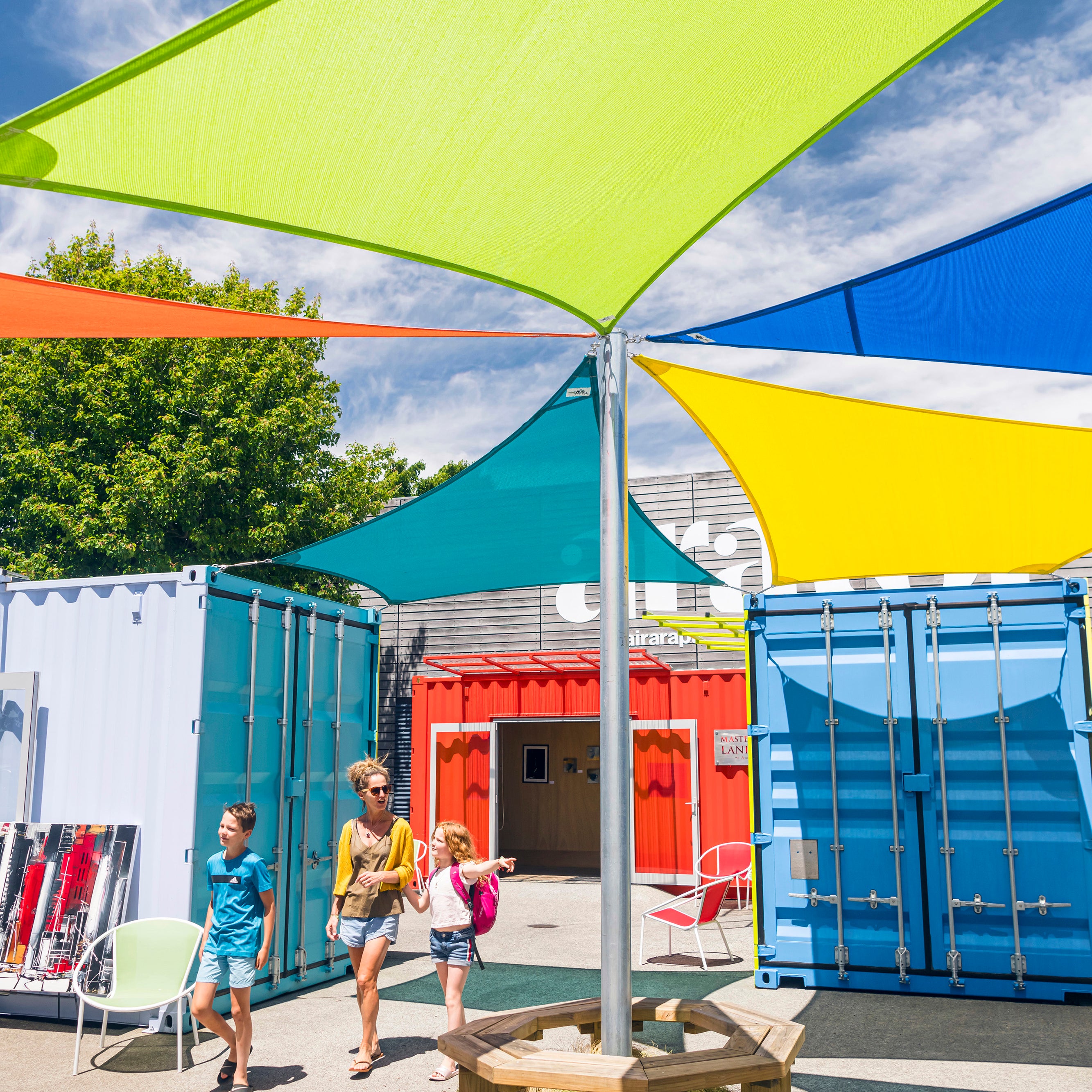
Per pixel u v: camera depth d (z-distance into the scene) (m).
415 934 10.45
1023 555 7.36
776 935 7.57
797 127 3.17
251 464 18.11
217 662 6.86
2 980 6.25
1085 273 3.80
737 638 15.44
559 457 6.56
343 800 8.34
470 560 8.41
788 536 7.36
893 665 7.64
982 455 5.91
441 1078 5.34
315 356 20.61
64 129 2.49
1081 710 7.16
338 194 3.12
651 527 7.53
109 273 19.09
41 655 7.11
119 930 6.05
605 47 2.67
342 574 8.50
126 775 6.70
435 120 2.83
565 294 4.01
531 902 13.12
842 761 7.62
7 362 17.59
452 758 15.61
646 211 3.45
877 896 7.36
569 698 15.11
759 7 2.59
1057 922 6.98
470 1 2.43
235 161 2.83
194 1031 6.09
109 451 17.42
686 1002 4.50
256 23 2.34
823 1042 5.98
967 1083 5.21
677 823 14.05
